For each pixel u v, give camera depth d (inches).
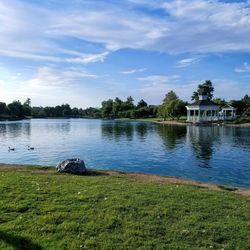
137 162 994.7
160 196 414.6
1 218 310.0
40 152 1229.7
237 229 313.9
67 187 439.2
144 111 5634.8
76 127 3102.9
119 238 279.4
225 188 545.6
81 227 297.1
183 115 4301.2
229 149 1317.7
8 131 2507.4
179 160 1032.2
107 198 388.8
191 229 306.8
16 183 448.8
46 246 257.4
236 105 4480.8
